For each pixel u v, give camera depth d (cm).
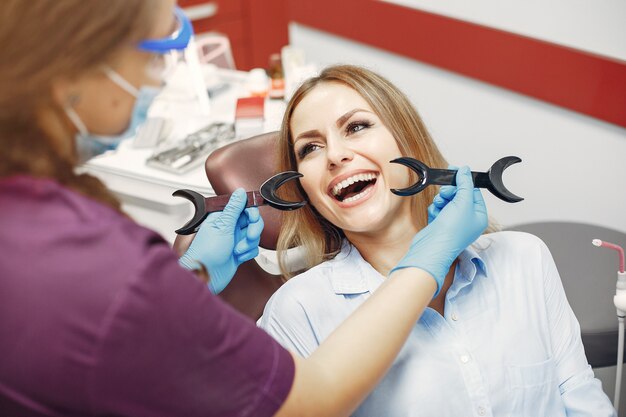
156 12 74
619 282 143
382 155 125
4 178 74
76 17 67
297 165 133
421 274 98
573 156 249
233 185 157
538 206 268
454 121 286
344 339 88
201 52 265
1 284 71
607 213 247
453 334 122
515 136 265
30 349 71
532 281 130
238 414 78
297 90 130
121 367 71
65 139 75
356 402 87
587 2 222
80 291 70
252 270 169
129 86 77
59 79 70
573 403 128
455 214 107
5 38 66
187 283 75
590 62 227
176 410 76
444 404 119
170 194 198
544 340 128
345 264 131
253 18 388
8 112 69
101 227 73
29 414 74
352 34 312
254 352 78
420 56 285
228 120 233
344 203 126
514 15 246
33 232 72
